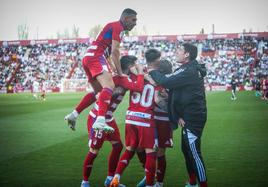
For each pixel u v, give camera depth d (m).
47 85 51.19
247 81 46.94
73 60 56.19
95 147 6.02
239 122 14.76
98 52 6.23
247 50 53.44
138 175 7.03
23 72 54.84
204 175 5.50
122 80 6.05
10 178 6.80
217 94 36.88
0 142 10.74
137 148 6.10
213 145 9.93
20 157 8.65
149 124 5.84
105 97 5.93
